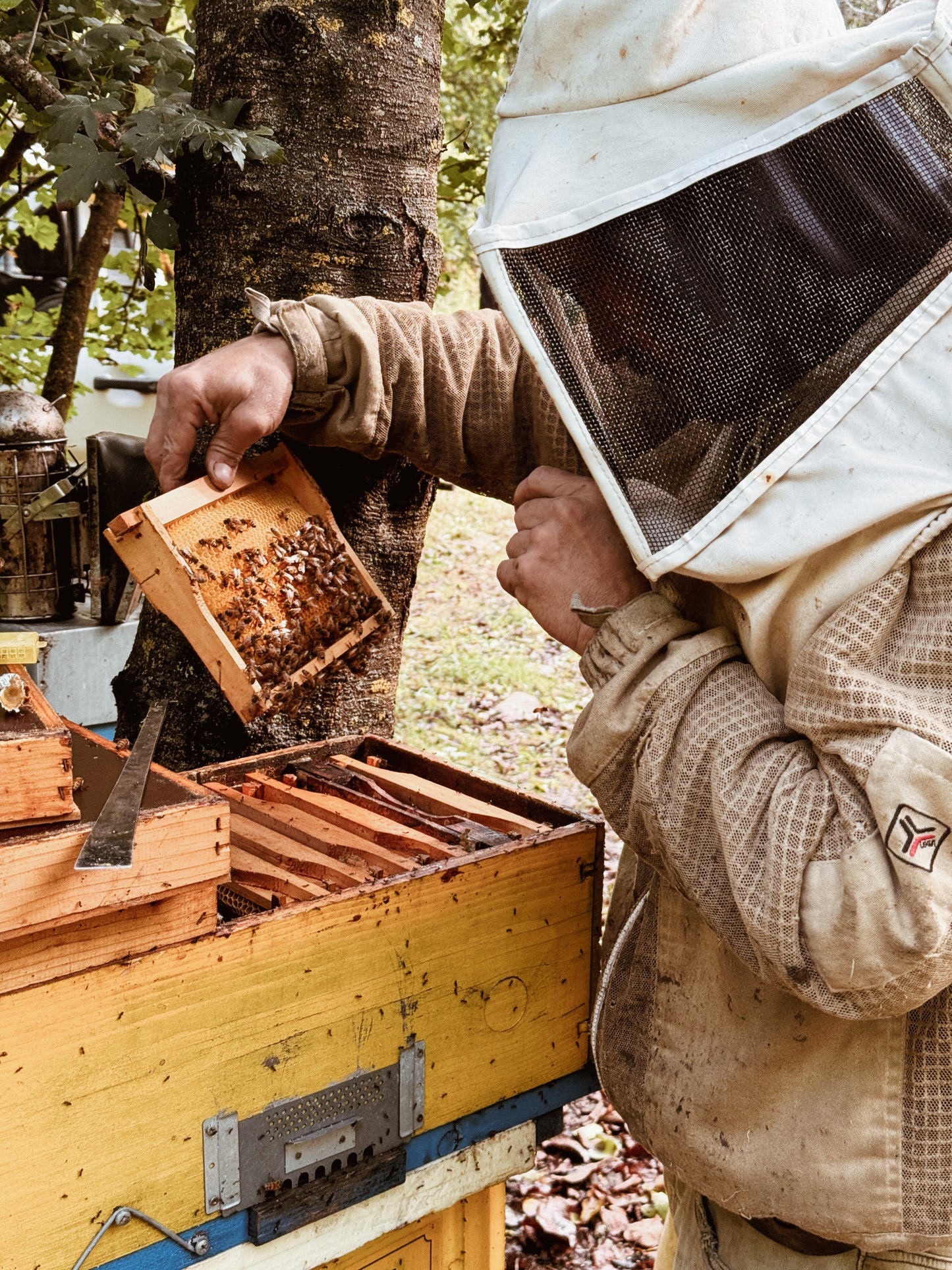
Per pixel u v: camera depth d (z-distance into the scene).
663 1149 1.09
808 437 0.84
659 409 0.90
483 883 1.16
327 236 1.56
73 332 2.78
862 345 0.84
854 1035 0.96
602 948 1.32
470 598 7.29
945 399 0.82
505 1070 1.24
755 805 0.87
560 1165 2.26
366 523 1.64
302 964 1.03
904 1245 0.96
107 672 2.08
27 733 0.82
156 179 1.64
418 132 1.61
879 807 0.79
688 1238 1.19
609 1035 1.19
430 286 1.70
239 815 1.34
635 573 1.04
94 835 0.81
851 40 0.84
